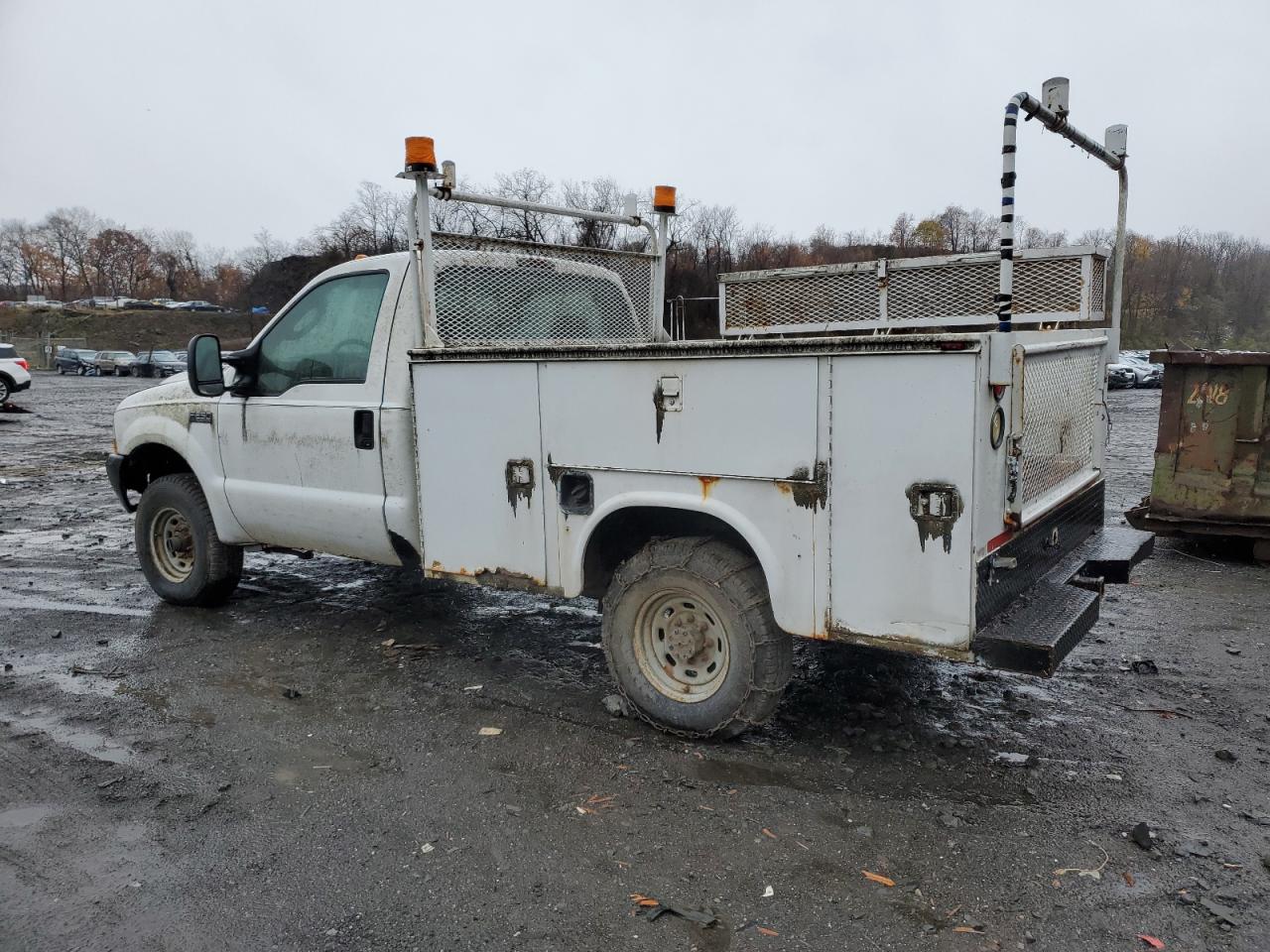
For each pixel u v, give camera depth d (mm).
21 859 3170
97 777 3750
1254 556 7379
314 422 5102
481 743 4078
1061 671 4953
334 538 5152
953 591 3275
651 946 2695
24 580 7004
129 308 92188
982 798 3549
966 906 2867
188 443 5828
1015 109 3406
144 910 2881
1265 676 4887
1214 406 7324
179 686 4777
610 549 4352
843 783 3676
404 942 2723
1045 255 4508
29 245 125125
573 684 4781
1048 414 3900
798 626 3641
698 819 3404
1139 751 3982
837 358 3400
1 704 4527
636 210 5945
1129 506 9797
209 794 3613
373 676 4918
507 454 4344
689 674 4109
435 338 4699
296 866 3123
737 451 3678
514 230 7789
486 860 3150
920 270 4887
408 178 4574
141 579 7035
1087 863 3102
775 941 2713
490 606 6238
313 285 5184
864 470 3395
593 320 5695
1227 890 2941
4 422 21938
